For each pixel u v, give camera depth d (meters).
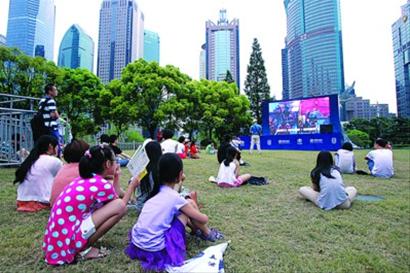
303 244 2.71
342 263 2.30
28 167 3.64
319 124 20.59
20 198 3.63
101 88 23.62
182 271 2.01
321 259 2.39
